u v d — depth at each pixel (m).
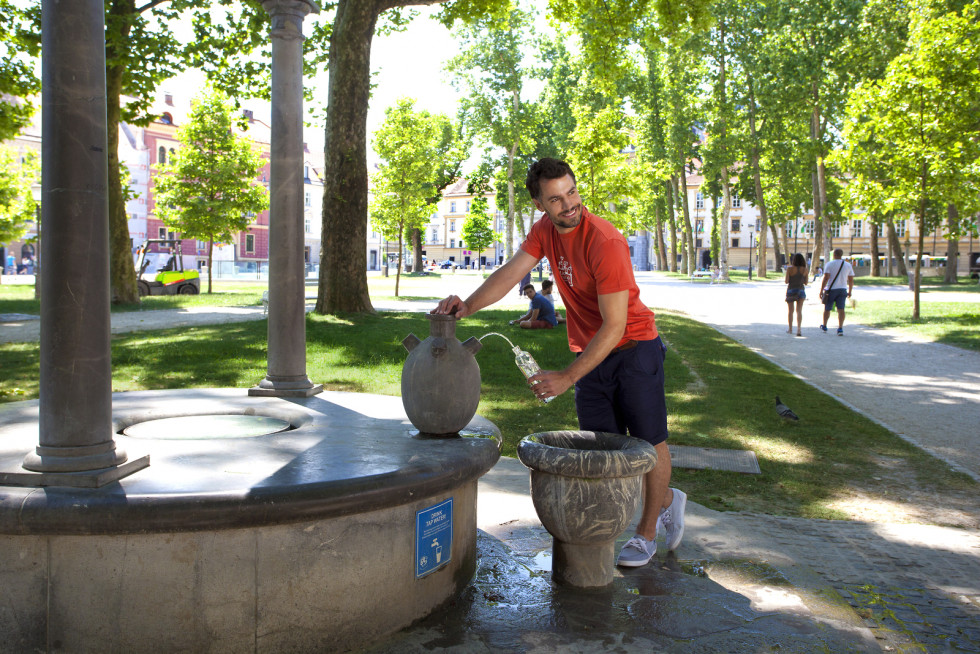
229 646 2.37
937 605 3.20
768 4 40.00
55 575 2.26
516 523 3.95
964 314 20.00
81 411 2.41
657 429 3.38
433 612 2.89
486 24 18.53
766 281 48.00
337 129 15.30
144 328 14.48
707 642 2.67
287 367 4.55
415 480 2.63
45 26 2.44
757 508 4.72
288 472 2.56
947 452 6.40
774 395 8.66
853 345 14.27
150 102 20.52
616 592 3.11
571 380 3.06
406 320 14.75
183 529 2.24
